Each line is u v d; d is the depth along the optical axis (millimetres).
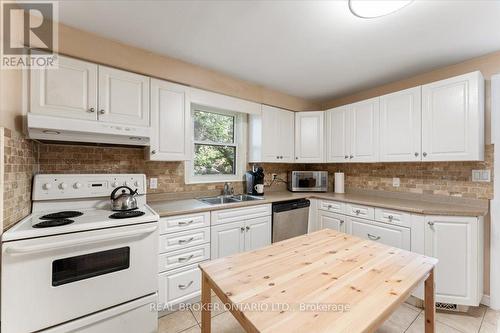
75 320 1282
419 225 1950
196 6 1413
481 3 1347
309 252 1255
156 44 1859
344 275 993
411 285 919
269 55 2041
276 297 824
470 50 1909
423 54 1988
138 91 1914
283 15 1488
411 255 1217
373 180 2852
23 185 1428
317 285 908
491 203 1939
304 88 2871
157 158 2023
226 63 2203
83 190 1726
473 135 1847
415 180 2457
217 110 2891
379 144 2488
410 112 2234
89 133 1591
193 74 2223
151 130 1856
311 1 1354
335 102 3295
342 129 2898
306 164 3697
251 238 2383
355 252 1254
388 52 1963
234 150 3086
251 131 3061
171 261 1841
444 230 1864
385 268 1062
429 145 2094
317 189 3191
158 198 2354
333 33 1690
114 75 1795
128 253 1459
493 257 1914
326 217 2756
